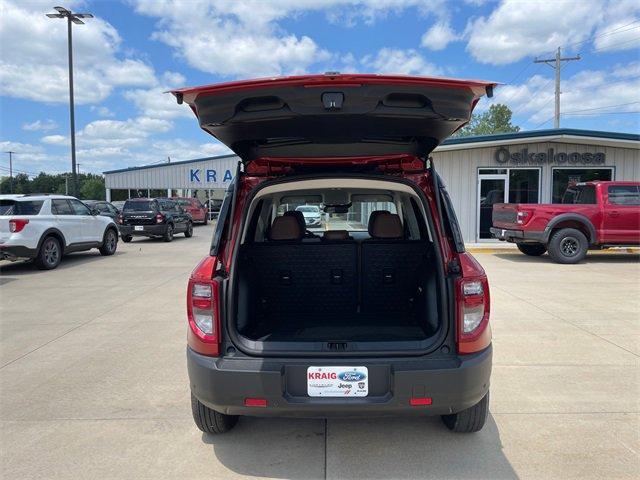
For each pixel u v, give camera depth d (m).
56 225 11.80
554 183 15.76
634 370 4.66
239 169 3.22
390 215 4.00
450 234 3.01
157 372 4.73
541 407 3.87
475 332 2.87
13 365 4.98
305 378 2.79
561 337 5.71
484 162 15.77
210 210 37.19
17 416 3.82
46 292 8.82
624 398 4.03
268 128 2.95
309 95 2.62
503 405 3.91
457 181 15.84
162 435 3.50
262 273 3.88
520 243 12.83
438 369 2.74
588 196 12.35
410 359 2.80
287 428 3.60
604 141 15.16
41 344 5.67
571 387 4.26
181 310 7.30
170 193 37.78
